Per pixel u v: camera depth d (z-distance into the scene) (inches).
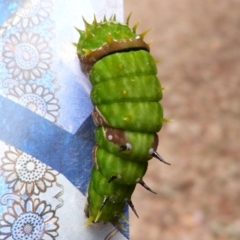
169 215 15.7
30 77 9.1
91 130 9.2
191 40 20.1
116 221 9.2
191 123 17.6
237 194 16.0
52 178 9.1
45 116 9.1
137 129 8.5
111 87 8.6
